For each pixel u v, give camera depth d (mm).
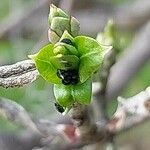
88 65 116
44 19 267
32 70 123
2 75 123
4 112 165
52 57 118
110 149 164
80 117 143
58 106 124
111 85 258
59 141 173
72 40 116
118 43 168
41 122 170
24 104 193
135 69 268
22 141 196
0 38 263
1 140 199
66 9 234
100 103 167
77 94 119
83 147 169
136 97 169
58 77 119
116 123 165
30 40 260
